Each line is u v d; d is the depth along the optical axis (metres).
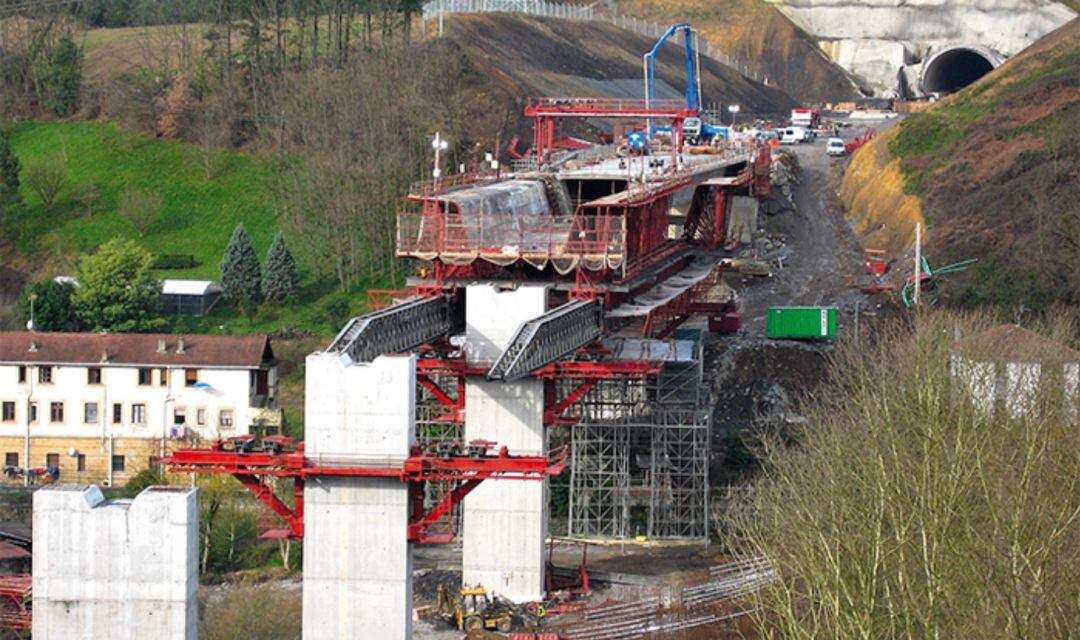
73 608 188.00
